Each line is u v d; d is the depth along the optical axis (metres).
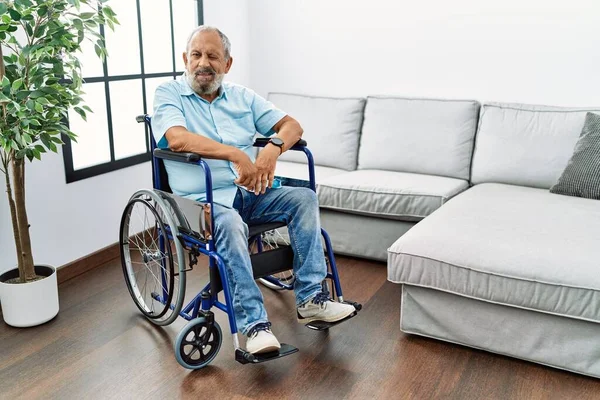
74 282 2.46
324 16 3.30
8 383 1.71
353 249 2.72
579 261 1.69
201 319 1.75
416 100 2.98
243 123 2.12
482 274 1.77
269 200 2.01
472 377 1.75
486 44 2.91
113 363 1.83
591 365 1.70
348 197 2.63
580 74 2.74
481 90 2.98
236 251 1.74
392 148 2.96
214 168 1.95
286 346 1.75
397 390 1.68
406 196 2.51
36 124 1.76
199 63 1.95
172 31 3.04
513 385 1.71
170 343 1.96
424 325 1.95
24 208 2.01
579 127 2.56
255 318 1.74
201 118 2.01
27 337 1.99
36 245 2.33
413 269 1.90
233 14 3.40
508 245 1.81
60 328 2.05
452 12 2.96
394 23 3.11
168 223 1.83
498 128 2.74
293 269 1.95
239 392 1.67
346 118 3.11
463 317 1.87
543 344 1.76
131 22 2.76
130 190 2.80
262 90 3.62
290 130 2.06
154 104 1.94
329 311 1.90
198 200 1.93
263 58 3.56
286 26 3.43
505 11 2.83
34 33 1.86
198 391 1.67
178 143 1.79
